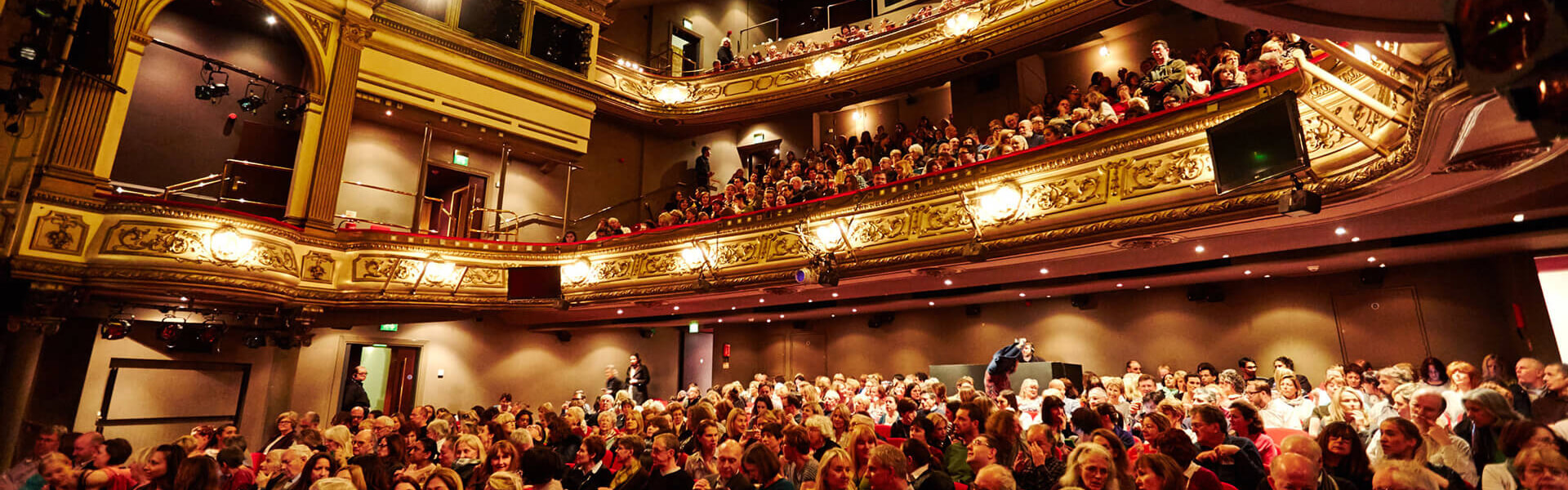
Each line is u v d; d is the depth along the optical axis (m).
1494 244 6.58
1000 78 12.01
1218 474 3.48
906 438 5.50
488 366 12.47
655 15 15.05
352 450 5.64
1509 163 3.90
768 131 14.62
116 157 9.33
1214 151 4.95
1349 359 8.13
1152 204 5.82
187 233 8.00
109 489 4.48
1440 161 3.86
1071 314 10.23
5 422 7.40
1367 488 3.20
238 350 10.03
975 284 8.98
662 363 14.70
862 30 14.24
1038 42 11.19
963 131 12.20
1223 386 6.14
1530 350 6.82
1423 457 3.40
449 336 12.14
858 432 4.10
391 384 11.83
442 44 11.47
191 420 9.48
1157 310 9.55
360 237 9.48
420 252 9.65
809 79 13.16
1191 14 10.50
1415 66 3.23
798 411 7.05
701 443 4.71
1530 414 4.16
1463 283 7.56
